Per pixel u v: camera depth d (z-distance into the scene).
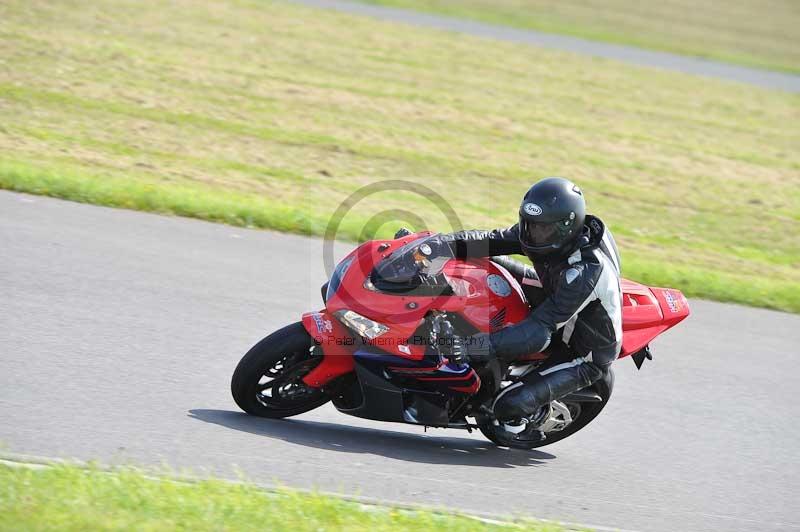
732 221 51.34
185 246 33.59
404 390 22.05
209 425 21.42
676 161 62.41
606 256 22.72
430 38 89.38
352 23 89.69
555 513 20.38
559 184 21.56
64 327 25.41
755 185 59.66
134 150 45.59
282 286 31.56
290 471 19.86
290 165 47.81
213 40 71.94
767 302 37.81
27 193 35.81
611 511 20.98
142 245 32.84
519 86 76.06
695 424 26.56
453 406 22.61
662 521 20.86
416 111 63.22
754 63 107.62
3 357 22.97
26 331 24.70
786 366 31.73
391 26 92.12
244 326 27.84
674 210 51.66
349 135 55.25
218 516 16.45
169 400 22.45
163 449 19.80
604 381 23.62
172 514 16.30
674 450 24.91
